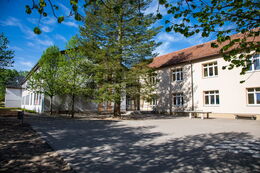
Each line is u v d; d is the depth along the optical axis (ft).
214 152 17.33
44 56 59.67
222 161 14.71
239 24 12.11
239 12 11.16
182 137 24.71
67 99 67.92
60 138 23.17
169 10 11.57
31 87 62.08
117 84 46.32
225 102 57.82
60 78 52.85
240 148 18.83
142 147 19.17
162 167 13.34
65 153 16.53
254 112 51.42
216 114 59.82
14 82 129.90
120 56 47.96
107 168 13.00
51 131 28.14
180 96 72.23
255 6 10.96
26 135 24.45
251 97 53.11
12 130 27.94
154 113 81.35
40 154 16.21
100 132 28.43
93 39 49.24
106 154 16.47
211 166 13.60
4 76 59.62
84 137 24.23
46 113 63.21
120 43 48.03
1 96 138.92
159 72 81.97
